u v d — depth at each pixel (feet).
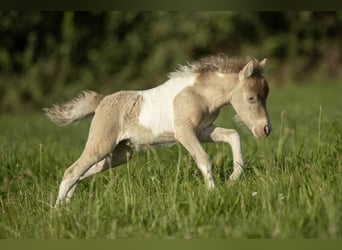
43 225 38.37
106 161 47.06
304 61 155.33
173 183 41.88
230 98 44.98
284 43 154.40
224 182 43.70
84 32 145.59
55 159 57.67
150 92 45.62
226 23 148.56
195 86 44.83
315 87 136.56
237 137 45.01
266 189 38.14
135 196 39.81
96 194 41.11
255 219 35.19
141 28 148.25
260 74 45.06
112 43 146.41
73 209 40.29
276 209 36.04
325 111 83.05
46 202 43.29
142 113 44.98
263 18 153.28
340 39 156.87
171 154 55.98
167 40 147.33
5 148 62.59
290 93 126.00
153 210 38.14
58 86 140.56
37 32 142.00
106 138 44.75
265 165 44.32
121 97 45.60
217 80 44.83
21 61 140.56
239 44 151.74
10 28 139.85
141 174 45.65
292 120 81.30
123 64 147.13
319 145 48.65
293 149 53.93
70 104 46.75
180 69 45.60
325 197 36.04
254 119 44.55
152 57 147.02
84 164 44.88
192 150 43.65
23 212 41.96
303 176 40.86
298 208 35.91
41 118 113.29
